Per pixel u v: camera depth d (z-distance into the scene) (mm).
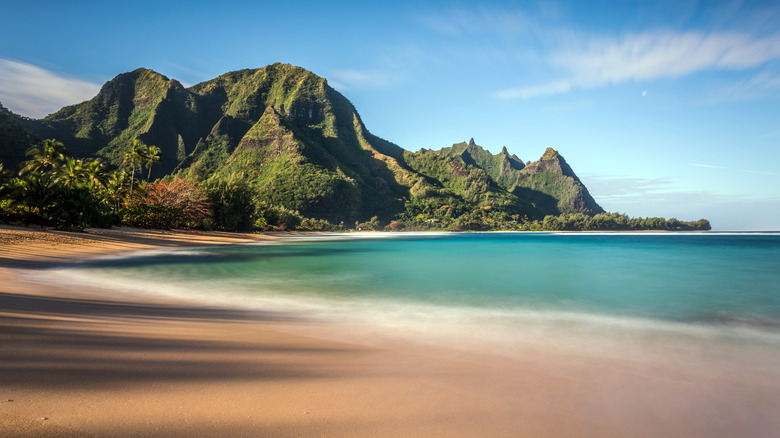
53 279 16078
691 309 12875
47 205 45656
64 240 36094
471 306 12883
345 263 31875
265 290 16125
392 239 109500
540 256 43500
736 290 18094
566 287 18562
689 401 4801
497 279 21750
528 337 8438
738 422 4203
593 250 57375
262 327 8688
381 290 16812
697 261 37312
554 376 5578
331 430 3420
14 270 17828
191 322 8703
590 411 4312
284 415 3684
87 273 19656
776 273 26234
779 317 11523
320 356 6105
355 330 8789
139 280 17953
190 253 37500
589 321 10562
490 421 3863
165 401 3783
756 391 5246
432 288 17703
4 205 43781
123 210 65875
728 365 6555
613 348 7609
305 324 9391
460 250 55281
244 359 5578
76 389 3842
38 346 5223
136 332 6875
